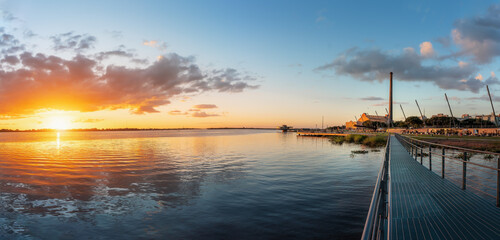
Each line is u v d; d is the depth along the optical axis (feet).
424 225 20.89
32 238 36.14
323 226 38.40
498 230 19.71
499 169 25.39
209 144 236.43
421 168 48.16
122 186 64.23
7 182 69.67
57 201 52.11
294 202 49.88
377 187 11.69
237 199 52.34
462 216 22.88
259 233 36.45
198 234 36.55
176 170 86.94
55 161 113.29
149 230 38.17
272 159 115.65
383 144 176.65
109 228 39.06
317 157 121.29
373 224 7.70
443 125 352.28
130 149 179.83
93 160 116.16
